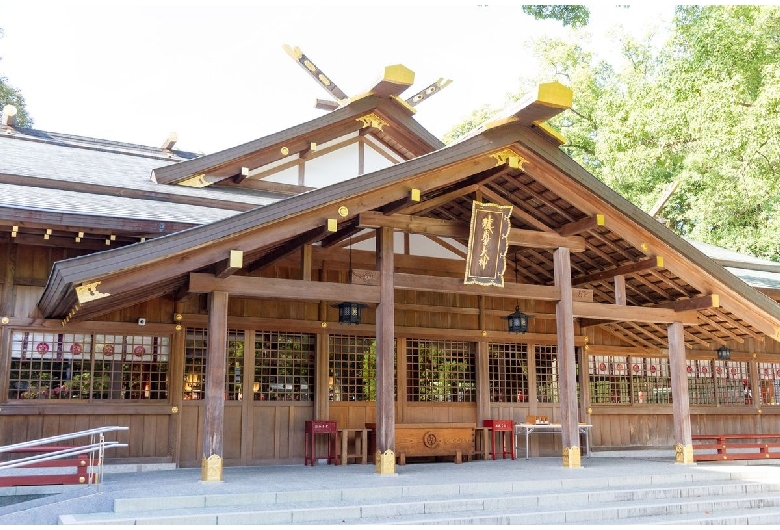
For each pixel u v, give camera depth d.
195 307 11.50
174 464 10.97
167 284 9.34
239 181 12.49
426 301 13.39
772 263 18.52
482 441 13.36
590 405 14.87
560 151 10.48
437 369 13.51
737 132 15.29
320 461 12.10
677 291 12.27
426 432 12.29
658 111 17.14
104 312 10.28
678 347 12.17
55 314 10.07
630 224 11.13
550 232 11.35
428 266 13.08
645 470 10.60
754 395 16.75
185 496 7.38
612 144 19.62
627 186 24.97
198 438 11.37
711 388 16.36
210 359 8.89
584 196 10.82
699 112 15.73
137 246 7.79
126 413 10.79
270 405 11.99
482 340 13.82
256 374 12.02
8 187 10.20
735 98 15.78
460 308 13.69
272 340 12.22
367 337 13.02
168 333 11.20
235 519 6.96
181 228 9.89
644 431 15.51
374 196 9.45
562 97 9.58
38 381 10.35
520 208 11.69
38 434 10.24
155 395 11.11
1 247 10.27
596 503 8.62
